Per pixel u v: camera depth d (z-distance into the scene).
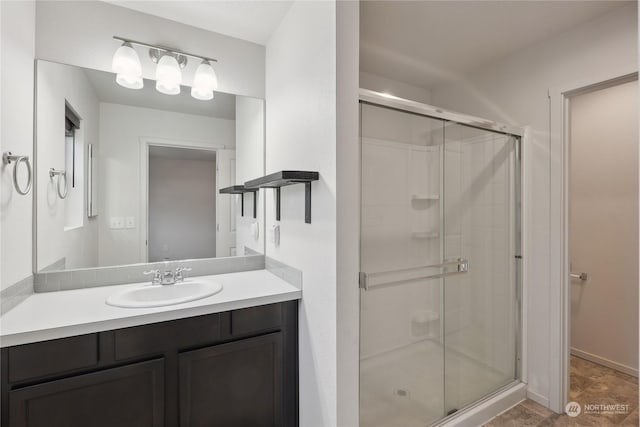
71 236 1.57
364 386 1.50
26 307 1.28
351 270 1.32
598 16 1.73
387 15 1.74
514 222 2.09
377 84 2.54
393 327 1.61
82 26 1.60
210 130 1.94
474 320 1.92
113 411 1.19
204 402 1.37
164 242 1.83
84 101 1.61
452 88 2.63
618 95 2.40
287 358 1.59
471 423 1.78
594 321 2.53
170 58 1.70
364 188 1.48
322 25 1.37
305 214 1.50
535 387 2.01
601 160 2.49
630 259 2.35
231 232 2.01
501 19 1.78
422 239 1.70
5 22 1.20
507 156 2.04
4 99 1.19
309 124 1.49
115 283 1.69
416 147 1.65
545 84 1.98
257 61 2.05
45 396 1.08
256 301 1.47
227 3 1.65
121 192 1.72
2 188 1.17
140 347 1.24
